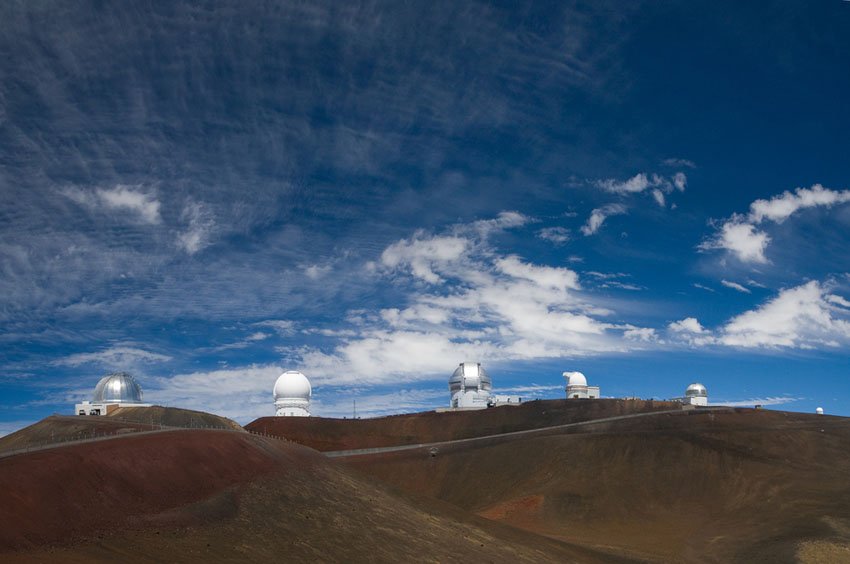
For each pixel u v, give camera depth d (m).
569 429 174.88
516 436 178.00
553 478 155.38
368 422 197.12
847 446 157.38
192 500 63.50
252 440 90.69
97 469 59.38
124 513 55.72
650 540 120.50
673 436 163.12
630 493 144.88
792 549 103.94
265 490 74.31
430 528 84.75
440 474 168.00
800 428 166.62
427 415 198.50
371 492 92.62
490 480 161.88
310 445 189.38
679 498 142.50
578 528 131.50
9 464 54.94
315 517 72.38
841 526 115.19
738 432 164.50
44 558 44.12
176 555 51.31
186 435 78.44
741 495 139.50
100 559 46.44
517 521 136.38
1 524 46.09
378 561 66.56
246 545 58.41
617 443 163.00
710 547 112.81
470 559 77.38
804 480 141.62
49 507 50.94
